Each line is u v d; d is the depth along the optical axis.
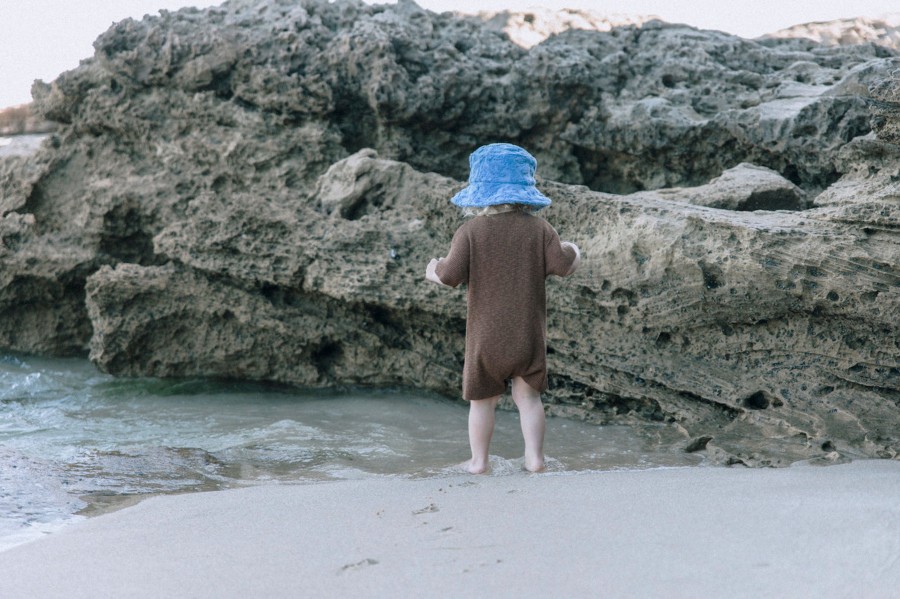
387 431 6.07
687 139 8.20
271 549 3.01
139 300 7.60
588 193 6.32
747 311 5.62
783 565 2.45
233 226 7.27
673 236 5.75
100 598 2.62
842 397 5.37
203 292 7.46
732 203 6.60
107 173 9.12
